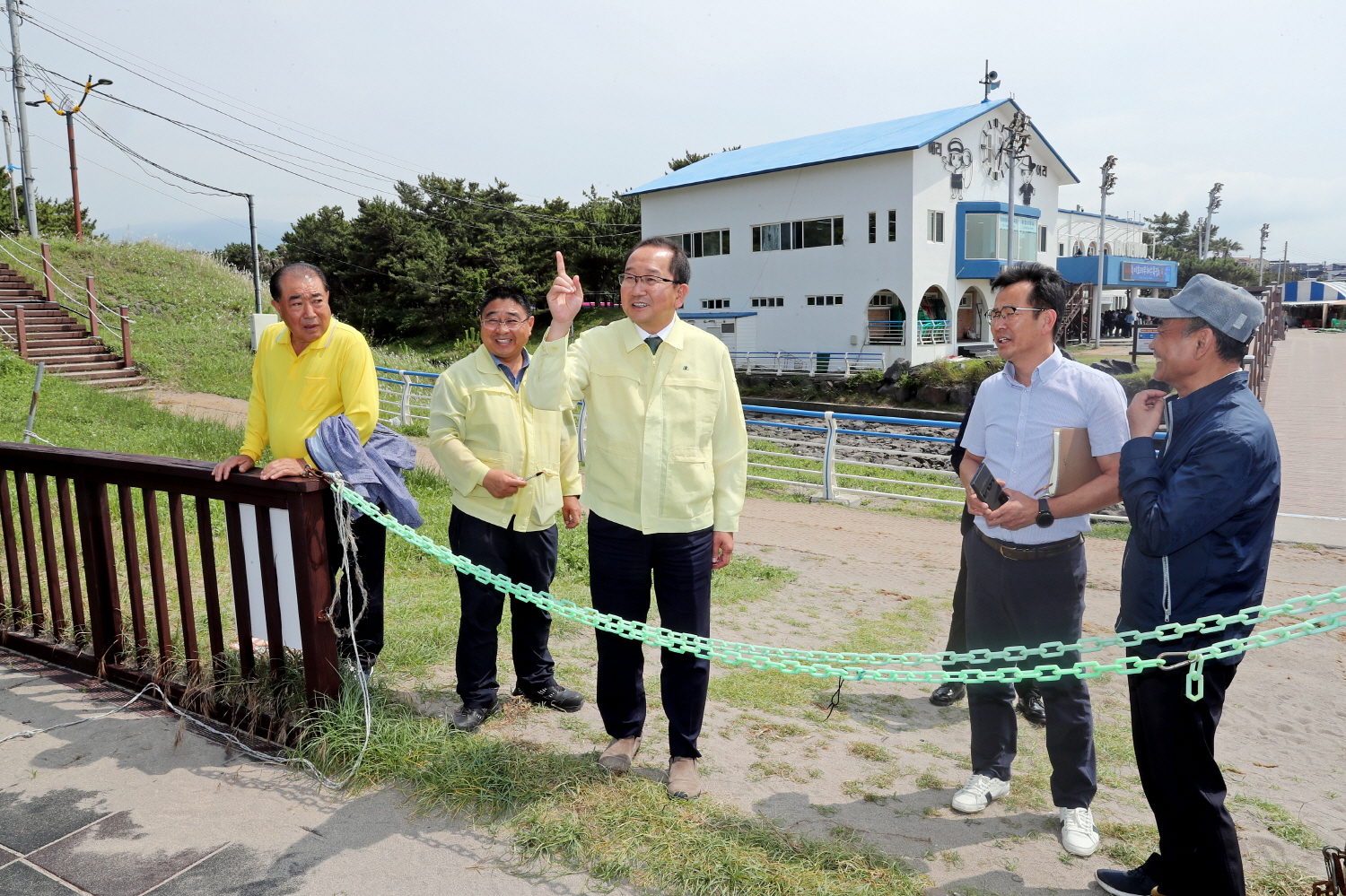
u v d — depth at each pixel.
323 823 2.75
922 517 9.76
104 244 25.88
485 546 3.44
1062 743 2.90
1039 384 2.94
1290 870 2.76
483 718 3.50
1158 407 2.45
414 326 49.66
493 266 49.25
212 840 2.64
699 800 2.95
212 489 3.27
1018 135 30.53
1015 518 2.84
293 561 3.15
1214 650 2.21
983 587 3.06
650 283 2.96
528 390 2.96
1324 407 18.28
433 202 53.38
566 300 2.88
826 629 5.42
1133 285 43.88
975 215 31.75
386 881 2.47
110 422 11.55
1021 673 2.54
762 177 33.09
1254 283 68.75
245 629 3.30
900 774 3.39
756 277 33.81
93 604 3.66
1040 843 2.89
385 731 3.15
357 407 3.37
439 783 2.94
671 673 3.10
